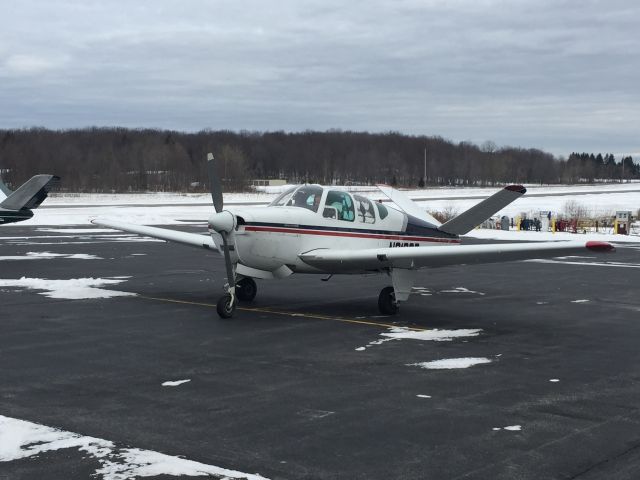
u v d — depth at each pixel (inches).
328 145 5600.4
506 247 400.5
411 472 185.9
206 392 263.4
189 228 1314.0
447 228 517.3
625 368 308.5
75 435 213.0
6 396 256.1
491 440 211.0
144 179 3784.5
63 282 588.7
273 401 251.8
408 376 290.4
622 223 1336.1
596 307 490.3
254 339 366.3
